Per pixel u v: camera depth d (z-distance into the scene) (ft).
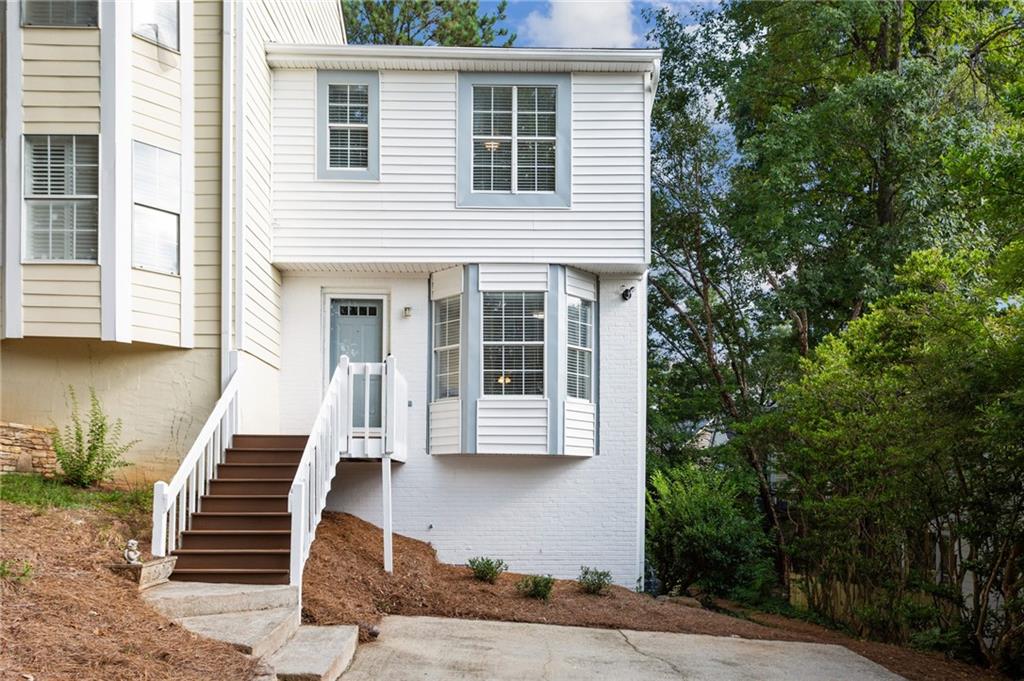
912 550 44.11
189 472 33.06
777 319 73.36
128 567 27.32
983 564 39.11
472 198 48.21
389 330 49.73
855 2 64.85
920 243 61.41
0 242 38.29
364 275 49.70
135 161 39.04
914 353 39.19
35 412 39.58
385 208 48.06
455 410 47.75
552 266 48.21
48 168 38.47
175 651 21.86
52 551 27.22
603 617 37.78
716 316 80.23
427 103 48.60
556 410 47.34
